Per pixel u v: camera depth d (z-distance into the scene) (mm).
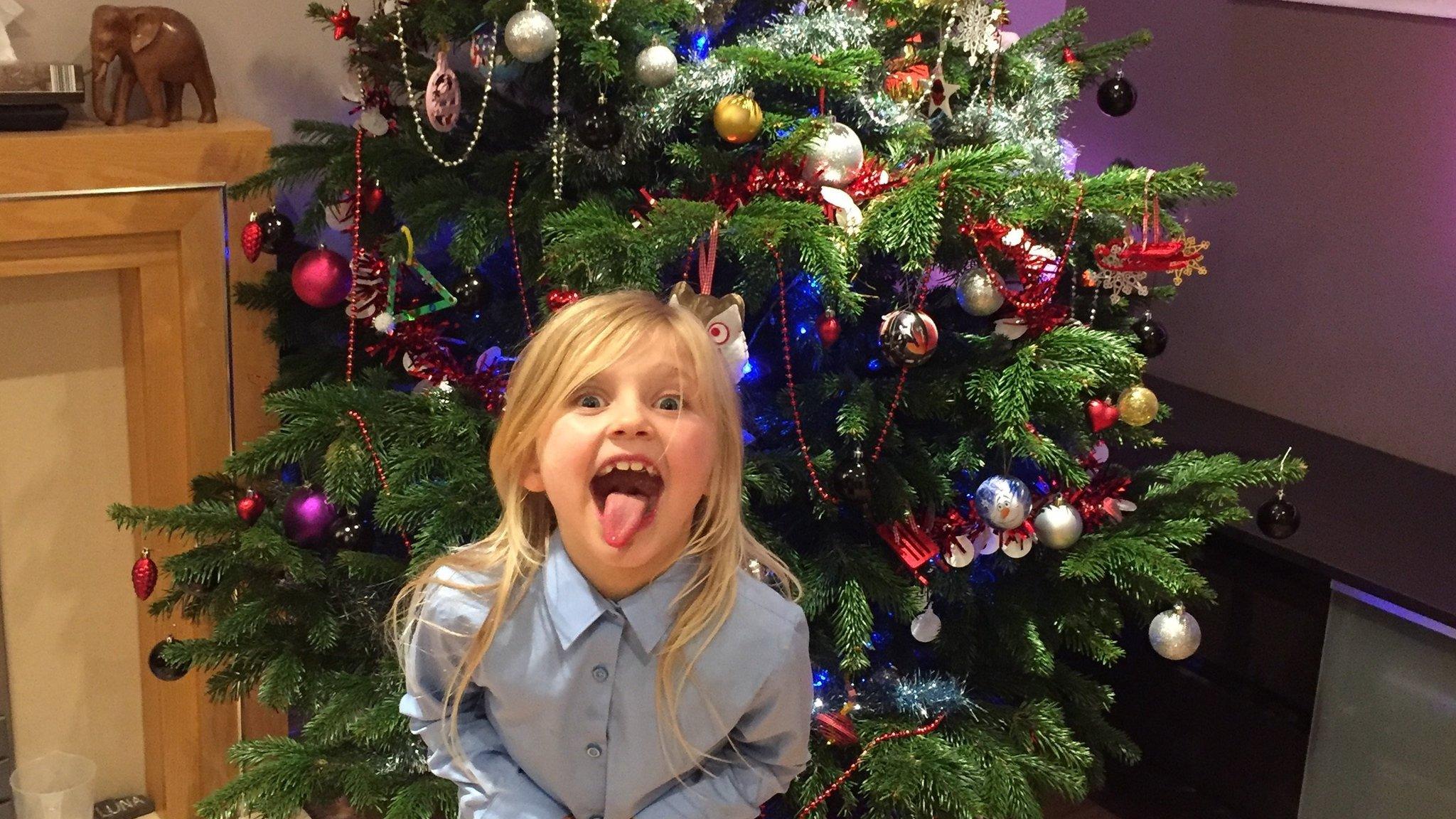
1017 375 1634
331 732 1616
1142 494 1888
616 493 1175
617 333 1176
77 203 1777
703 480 1190
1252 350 2518
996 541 1748
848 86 1576
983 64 1863
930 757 1662
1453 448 2211
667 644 1235
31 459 1942
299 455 1657
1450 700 1803
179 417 1960
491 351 1772
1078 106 2762
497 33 1653
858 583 1654
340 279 1760
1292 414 2461
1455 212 2141
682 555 1252
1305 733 1999
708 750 1285
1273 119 2404
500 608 1230
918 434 1787
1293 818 2039
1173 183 1604
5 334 1868
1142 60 2627
